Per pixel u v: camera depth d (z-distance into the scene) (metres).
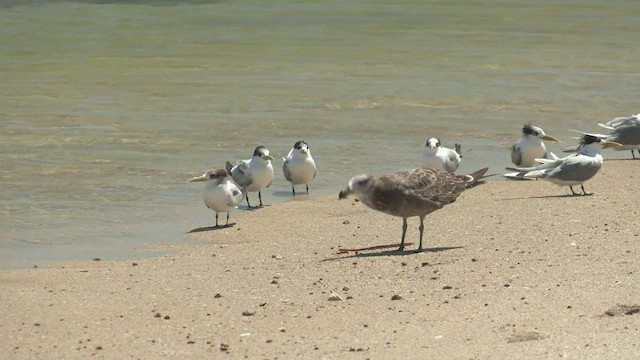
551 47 39.09
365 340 10.52
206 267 14.11
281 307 11.90
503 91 30.52
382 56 36.78
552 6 50.16
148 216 17.95
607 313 10.95
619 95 29.97
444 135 24.75
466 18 46.16
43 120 26.02
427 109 27.84
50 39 38.97
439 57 36.62
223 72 33.41
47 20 42.94
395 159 22.22
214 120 26.31
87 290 12.94
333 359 9.96
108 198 19.11
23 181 20.19
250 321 11.41
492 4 50.44
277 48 38.22
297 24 43.72
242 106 28.11
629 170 20.59
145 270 14.05
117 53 36.69
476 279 12.59
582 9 49.28
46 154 22.44
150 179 20.55
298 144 19.77
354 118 26.62
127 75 32.69
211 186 17.16
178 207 18.61
